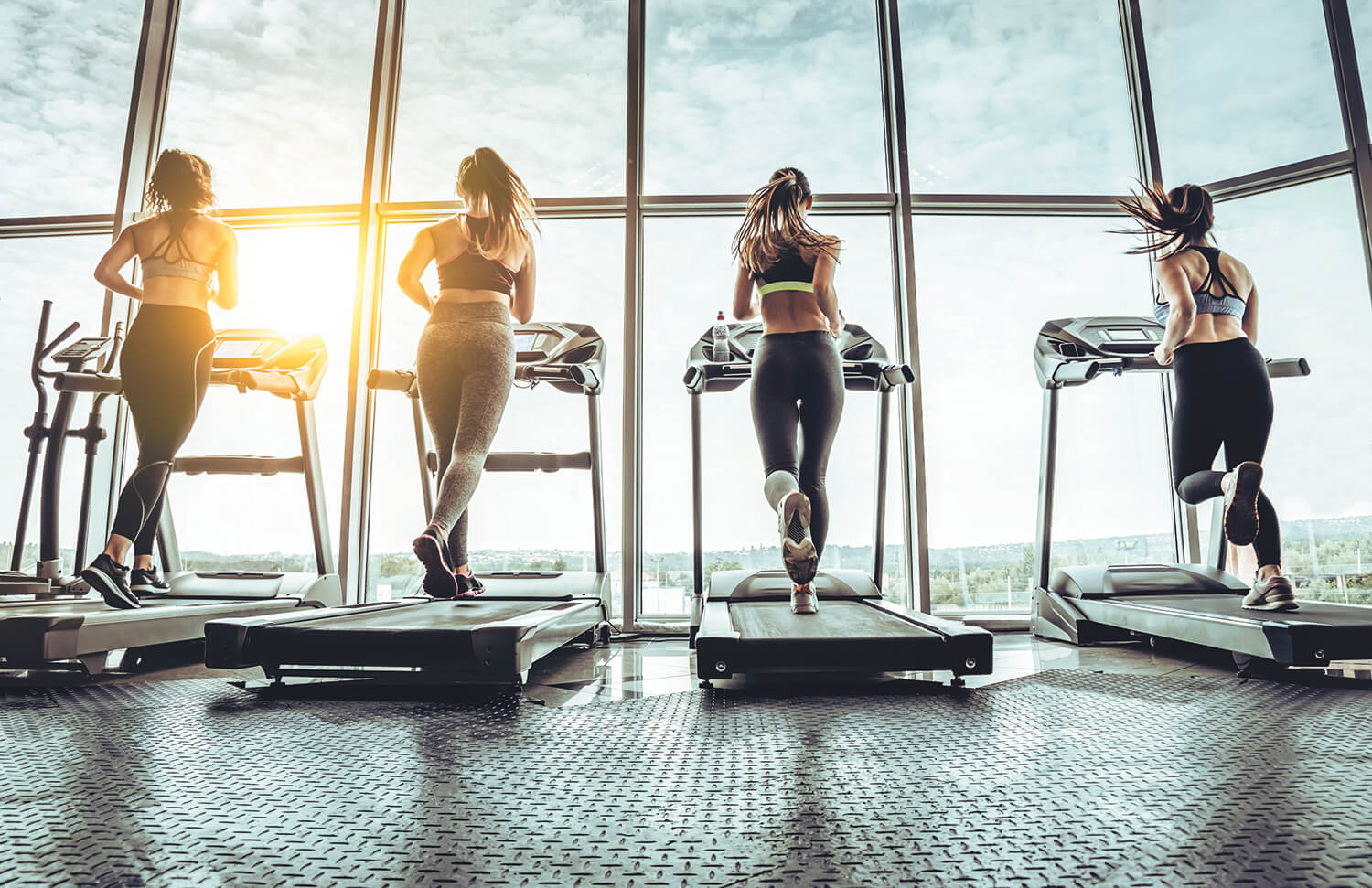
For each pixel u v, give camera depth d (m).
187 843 0.84
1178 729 1.40
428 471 3.05
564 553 3.75
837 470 3.84
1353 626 1.87
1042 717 1.52
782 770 1.14
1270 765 1.14
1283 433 3.61
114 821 0.92
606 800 1.00
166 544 3.32
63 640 1.98
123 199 3.89
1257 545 2.28
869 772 1.13
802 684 1.95
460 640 1.84
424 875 0.75
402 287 2.57
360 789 1.05
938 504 3.73
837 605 2.63
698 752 1.26
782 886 0.73
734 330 3.18
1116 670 2.19
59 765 1.19
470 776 1.12
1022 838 0.85
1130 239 3.89
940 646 1.84
